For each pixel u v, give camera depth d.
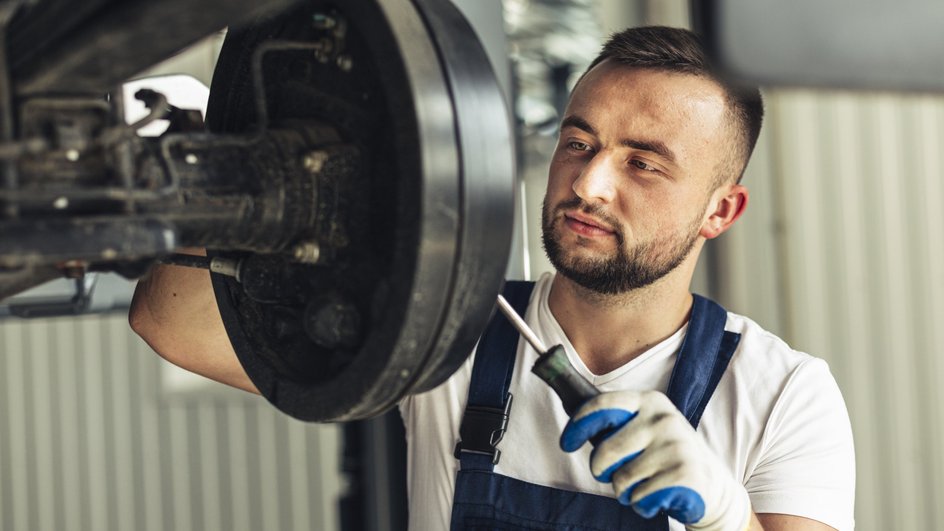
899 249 5.75
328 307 1.08
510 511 1.65
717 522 1.36
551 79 6.29
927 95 0.82
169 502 7.29
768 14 0.76
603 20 4.49
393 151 1.04
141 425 7.26
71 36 0.89
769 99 5.70
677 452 1.30
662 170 1.62
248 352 1.23
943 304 5.74
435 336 1.05
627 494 1.33
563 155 1.68
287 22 1.18
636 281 1.64
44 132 0.93
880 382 5.73
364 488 3.22
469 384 1.72
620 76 1.64
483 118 1.05
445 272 1.03
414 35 1.04
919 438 5.73
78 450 7.20
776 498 1.64
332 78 1.12
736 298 5.66
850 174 5.73
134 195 0.94
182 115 1.20
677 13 4.39
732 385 1.68
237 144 1.05
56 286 1.87
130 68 0.93
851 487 1.69
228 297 1.27
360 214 1.08
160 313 1.67
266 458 7.38
